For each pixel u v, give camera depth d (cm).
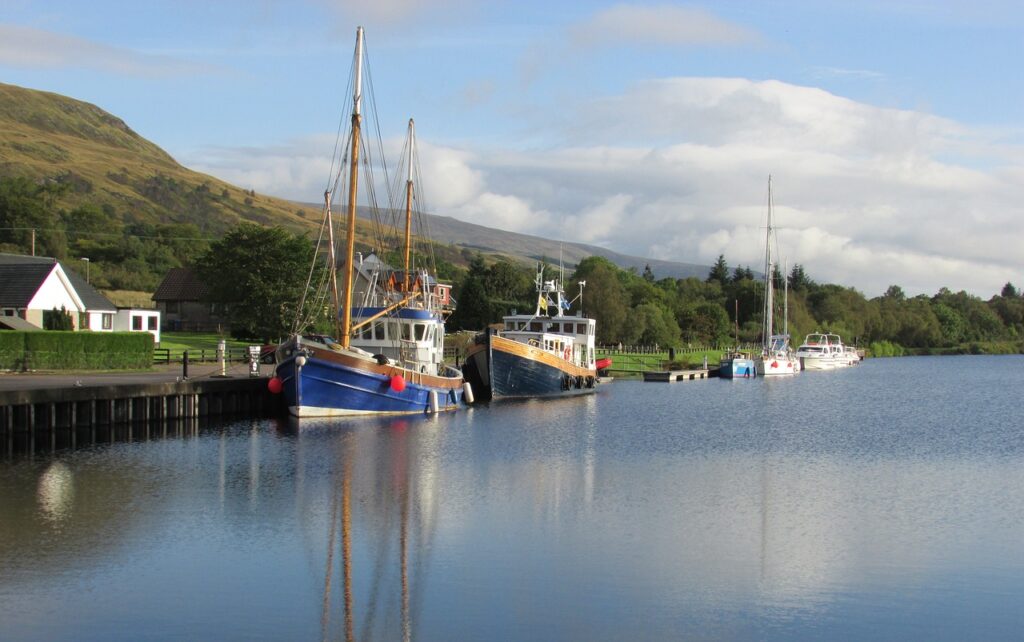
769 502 3600
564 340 8275
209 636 2120
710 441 5403
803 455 4906
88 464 4003
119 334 6850
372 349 6184
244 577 2527
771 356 13450
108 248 19138
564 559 2745
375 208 5925
